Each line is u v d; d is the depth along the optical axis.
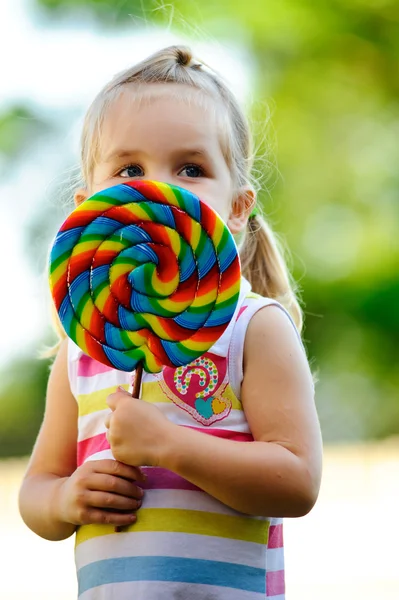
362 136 15.10
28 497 2.91
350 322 14.73
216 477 2.53
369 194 14.93
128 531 2.65
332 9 14.90
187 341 2.61
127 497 2.64
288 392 2.67
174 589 2.57
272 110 14.21
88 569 2.71
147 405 2.62
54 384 3.10
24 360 16.31
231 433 2.69
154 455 2.55
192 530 2.61
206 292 2.60
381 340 14.80
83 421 2.91
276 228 14.38
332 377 15.52
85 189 3.25
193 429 2.67
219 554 2.61
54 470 3.00
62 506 2.73
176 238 2.61
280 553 2.84
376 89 15.23
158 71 3.04
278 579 2.80
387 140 15.14
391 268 14.52
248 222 3.59
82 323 2.63
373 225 14.74
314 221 14.69
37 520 2.85
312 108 15.05
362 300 14.61
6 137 14.01
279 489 2.54
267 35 14.61
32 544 8.21
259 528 2.67
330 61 15.15
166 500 2.64
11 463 15.48
